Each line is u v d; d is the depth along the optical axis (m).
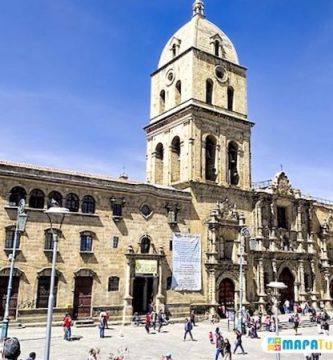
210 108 66.56
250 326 48.47
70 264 48.94
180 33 72.75
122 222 53.75
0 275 44.41
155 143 71.12
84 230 50.50
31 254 46.56
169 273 56.62
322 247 77.31
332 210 82.00
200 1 73.00
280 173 72.12
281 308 67.50
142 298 55.19
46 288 47.34
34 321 45.75
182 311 56.16
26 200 47.41
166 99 71.31
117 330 47.19
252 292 64.19
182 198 59.78
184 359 34.19
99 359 32.53
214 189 63.62
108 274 51.44
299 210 73.81
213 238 60.72
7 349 8.24
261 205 68.38
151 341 41.53
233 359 35.09
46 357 19.73
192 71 66.19
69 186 50.47
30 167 48.62
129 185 55.09
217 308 58.84
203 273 59.41
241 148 69.31
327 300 74.44
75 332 44.69
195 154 63.09
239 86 72.00
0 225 45.34
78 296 49.34
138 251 54.22
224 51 72.25
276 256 68.00
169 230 57.84
